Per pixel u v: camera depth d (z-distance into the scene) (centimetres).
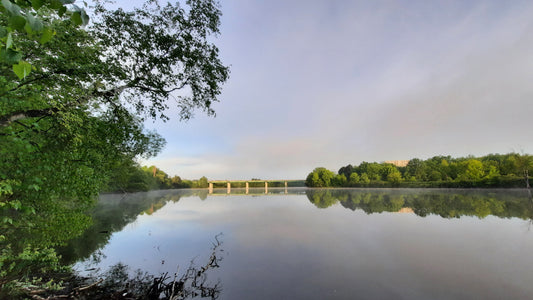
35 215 1048
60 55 766
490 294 878
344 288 942
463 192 5988
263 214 3033
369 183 11338
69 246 1492
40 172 840
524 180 6091
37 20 171
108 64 941
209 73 1231
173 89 1210
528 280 980
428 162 10819
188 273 1095
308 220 2509
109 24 984
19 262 965
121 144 1410
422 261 1223
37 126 699
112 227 2183
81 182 1134
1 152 660
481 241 1552
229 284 980
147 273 1089
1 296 729
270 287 954
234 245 1568
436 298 857
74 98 849
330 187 13275
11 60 173
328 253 1384
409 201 4219
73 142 898
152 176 11225
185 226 2236
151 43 1077
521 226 1930
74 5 177
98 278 1006
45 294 807
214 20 1157
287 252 1412
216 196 7669
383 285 967
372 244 1553
